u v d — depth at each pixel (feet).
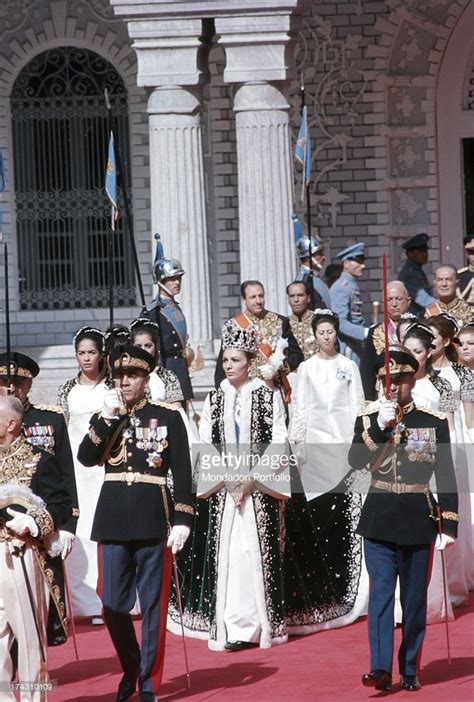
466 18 143.84
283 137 115.44
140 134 144.25
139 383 57.00
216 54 142.41
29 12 144.25
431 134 144.97
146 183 144.66
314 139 144.77
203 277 116.98
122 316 145.79
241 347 66.85
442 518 56.80
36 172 145.69
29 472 52.24
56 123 145.59
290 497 66.95
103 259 145.79
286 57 115.03
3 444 52.70
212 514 66.80
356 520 71.15
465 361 75.66
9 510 50.93
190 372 108.58
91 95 144.97
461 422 72.79
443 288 95.86
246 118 115.03
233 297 144.05
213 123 143.23
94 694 57.36
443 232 146.30
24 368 58.95
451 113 145.07
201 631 67.31
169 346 95.50
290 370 83.66
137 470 56.13
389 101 145.07
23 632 51.24
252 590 65.67
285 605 67.51
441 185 145.69
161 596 55.72
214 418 66.95
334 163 144.87
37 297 146.41
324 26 144.05
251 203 115.44
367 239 145.48
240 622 65.26
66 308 146.30
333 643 65.92
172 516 56.49
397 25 144.05
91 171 145.79
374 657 56.39
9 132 145.28
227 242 143.95
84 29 144.05
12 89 145.28
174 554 55.26
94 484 72.38
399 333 76.07
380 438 57.00
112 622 55.77
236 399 67.05
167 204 116.26
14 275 145.59
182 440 56.54
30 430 57.57
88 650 65.31
